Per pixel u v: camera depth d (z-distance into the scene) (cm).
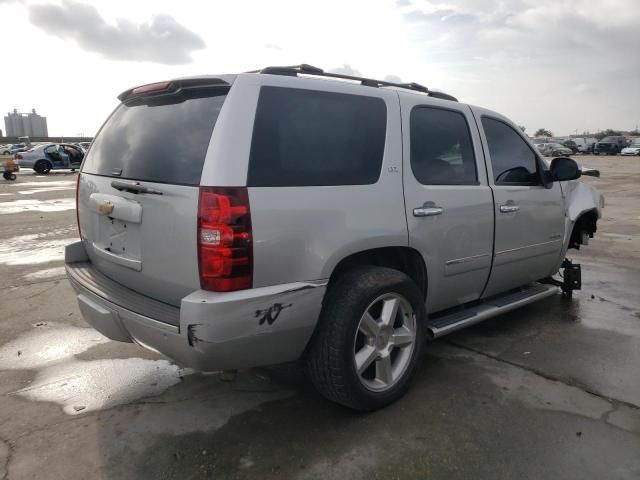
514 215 409
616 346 414
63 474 260
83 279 325
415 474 256
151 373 373
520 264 429
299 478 255
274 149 268
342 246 285
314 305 275
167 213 263
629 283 598
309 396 337
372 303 300
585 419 305
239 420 308
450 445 280
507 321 472
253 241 253
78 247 362
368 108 318
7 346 422
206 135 261
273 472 259
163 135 285
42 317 489
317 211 276
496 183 400
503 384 349
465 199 363
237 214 247
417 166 337
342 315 287
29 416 315
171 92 290
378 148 316
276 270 262
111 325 297
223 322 246
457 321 373
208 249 246
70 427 303
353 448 278
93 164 345
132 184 283
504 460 267
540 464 263
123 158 307
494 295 437
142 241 282
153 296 287
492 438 286
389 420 305
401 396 328
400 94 342
